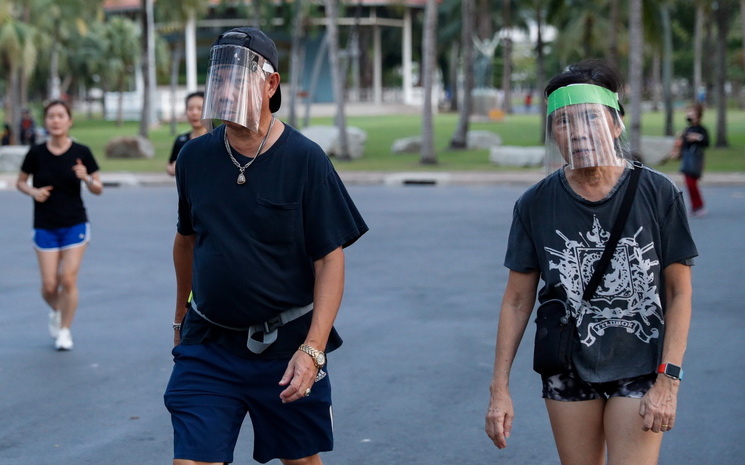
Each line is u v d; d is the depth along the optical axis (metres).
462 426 5.70
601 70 3.33
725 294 9.38
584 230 3.29
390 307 9.13
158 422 5.84
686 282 3.30
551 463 5.09
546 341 3.29
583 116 3.25
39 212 7.68
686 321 3.24
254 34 3.43
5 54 45.03
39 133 44.25
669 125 38.81
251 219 3.42
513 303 3.48
